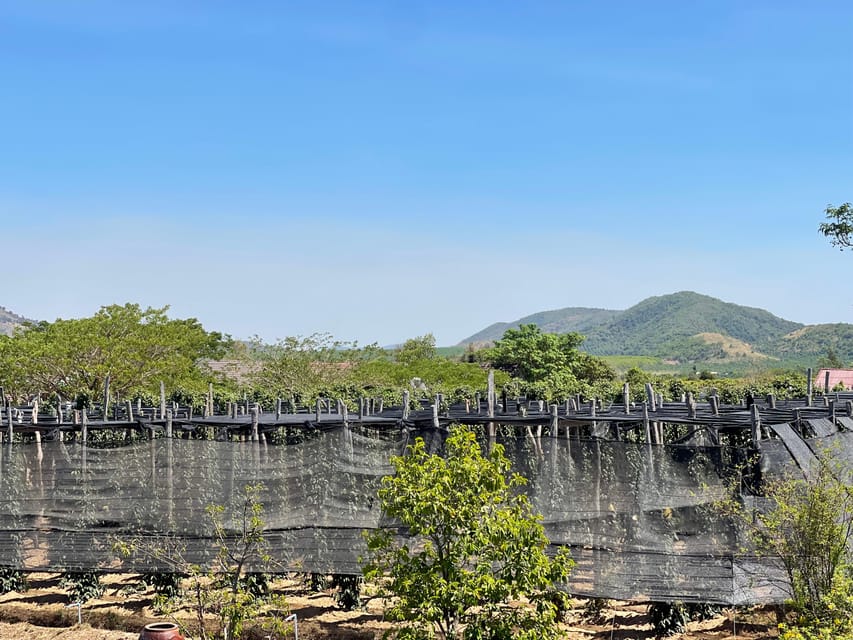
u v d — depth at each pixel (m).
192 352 48.00
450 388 43.59
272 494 17.33
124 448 18.02
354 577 17.78
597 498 15.60
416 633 11.64
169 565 16.98
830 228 26.56
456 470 11.75
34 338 44.19
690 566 14.89
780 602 14.55
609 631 16.47
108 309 44.88
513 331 79.69
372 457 17.80
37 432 21.20
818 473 13.97
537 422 18.45
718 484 15.02
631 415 20.09
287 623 16.78
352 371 50.03
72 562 17.98
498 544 11.60
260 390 39.78
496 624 11.65
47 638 17.08
